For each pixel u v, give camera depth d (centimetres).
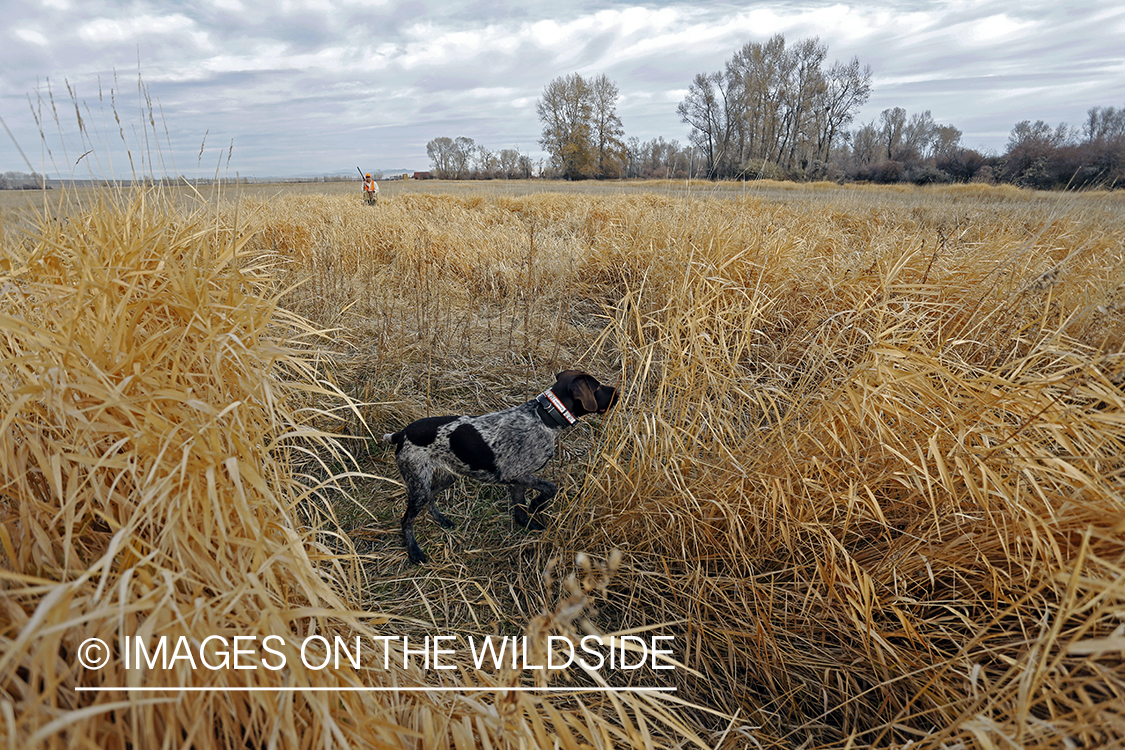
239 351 203
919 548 233
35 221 243
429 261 675
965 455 232
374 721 144
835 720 222
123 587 127
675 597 271
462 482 382
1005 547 201
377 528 333
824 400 280
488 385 480
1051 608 194
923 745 177
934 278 416
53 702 114
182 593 161
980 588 223
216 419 172
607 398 338
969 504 238
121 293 204
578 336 557
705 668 243
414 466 308
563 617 152
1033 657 152
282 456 271
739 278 466
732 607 253
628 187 2778
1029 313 345
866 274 423
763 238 525
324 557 182
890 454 253
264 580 174
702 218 562
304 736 140
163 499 152
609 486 315
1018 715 144
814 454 276
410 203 1578
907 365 260
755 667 238
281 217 916
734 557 262
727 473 288
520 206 1495
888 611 236
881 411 260
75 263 207
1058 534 204
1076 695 182
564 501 350
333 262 675
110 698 133
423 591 289
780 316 450
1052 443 258
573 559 300
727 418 324
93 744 110
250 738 148
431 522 343
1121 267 388
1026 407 224
